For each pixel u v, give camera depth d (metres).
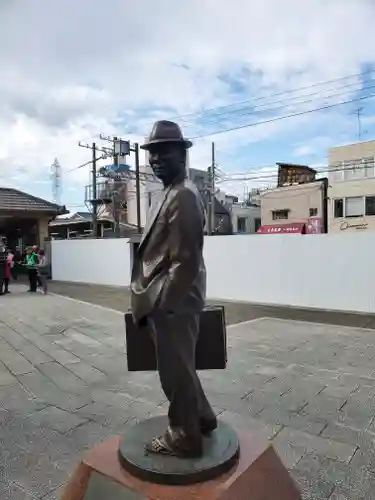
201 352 2.23
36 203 19.03
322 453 3.02
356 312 9.32
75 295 12.83
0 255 13.12
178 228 1.89
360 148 22.42
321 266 9.83
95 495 1.96
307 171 28.50
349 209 22.98
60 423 3.61
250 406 3.92
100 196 28.11
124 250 15.25
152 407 3.96
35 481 2.71
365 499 2.48
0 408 3.96
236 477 1.89
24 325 8.09
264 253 10.74
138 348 2.27
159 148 2.02
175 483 1.84
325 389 4.38
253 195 35.66
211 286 11.80
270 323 8.16
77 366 5.33
